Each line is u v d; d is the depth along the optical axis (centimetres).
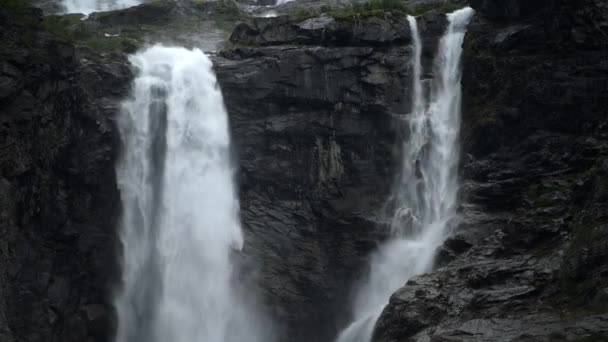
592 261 3631
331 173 5356
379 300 5091
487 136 4934
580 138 4616
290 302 5316
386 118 5344
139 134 5294
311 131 5369
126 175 5231
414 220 5184
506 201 4619
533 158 4719
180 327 5250
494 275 3941
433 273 4175
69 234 4819
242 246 5384
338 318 5281
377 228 5256
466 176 4909
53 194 4756
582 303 3525
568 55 4819
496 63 5019
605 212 3838
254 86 5400
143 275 5231
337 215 5334
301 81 5350
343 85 5341
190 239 5356
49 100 4662
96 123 5034
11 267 4322
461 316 3803
